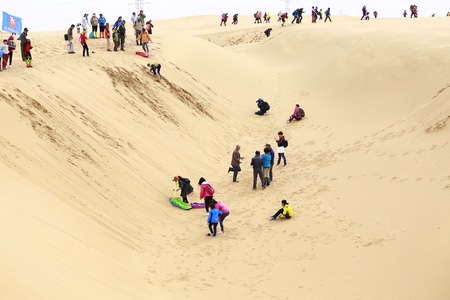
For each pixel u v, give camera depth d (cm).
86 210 1440
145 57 3062
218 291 1233
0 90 1725
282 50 4169
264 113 3053
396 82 2856
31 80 1991
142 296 1080
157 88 2709
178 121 2538
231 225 1691
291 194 1919
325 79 3303
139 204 1694
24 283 802
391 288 1123
